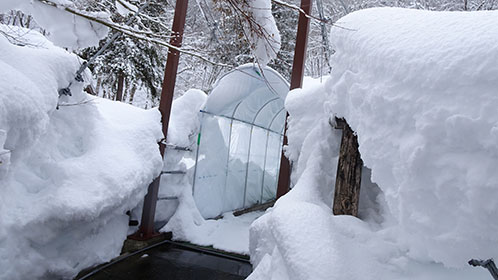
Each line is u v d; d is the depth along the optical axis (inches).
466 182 61.0
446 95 68.2
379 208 126.4
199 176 291.4
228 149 324.8
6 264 148.9
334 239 101.7
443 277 82.2
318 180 141.7
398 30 95.3
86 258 189.0
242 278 195.8
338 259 93.4
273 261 108.3
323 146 148.3
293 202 122.6
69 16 126.0
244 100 304.2
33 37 219.1
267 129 386.6
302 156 157.1
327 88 135.6
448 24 82.9
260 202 394.9
